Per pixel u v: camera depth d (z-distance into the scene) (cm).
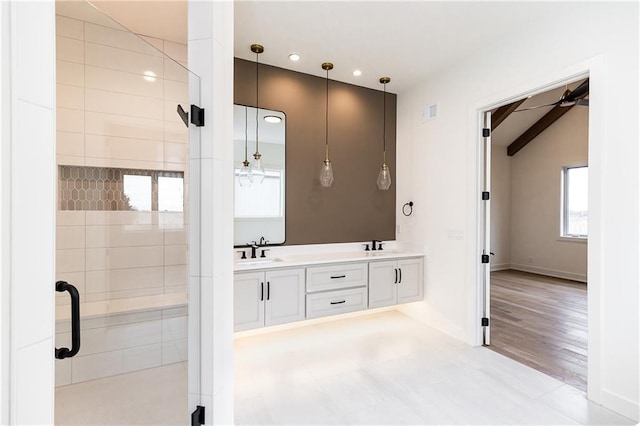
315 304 310
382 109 402
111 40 157
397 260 350
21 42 53
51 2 60
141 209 158
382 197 402
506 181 725
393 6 238
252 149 329
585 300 468
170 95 160
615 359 203
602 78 208
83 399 136
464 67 317
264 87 333
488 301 308
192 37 158
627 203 196
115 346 147
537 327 355
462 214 318
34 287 55
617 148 201
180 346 158
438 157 348
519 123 653
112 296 150
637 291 193
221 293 166
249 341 316
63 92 146
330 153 369
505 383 238
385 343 311
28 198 54
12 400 52
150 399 152
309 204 358
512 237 730
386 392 227
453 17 251
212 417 158
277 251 342
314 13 248
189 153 158
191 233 159
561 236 638
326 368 262
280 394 225
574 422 194
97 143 154
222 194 168
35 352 56
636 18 193
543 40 247
